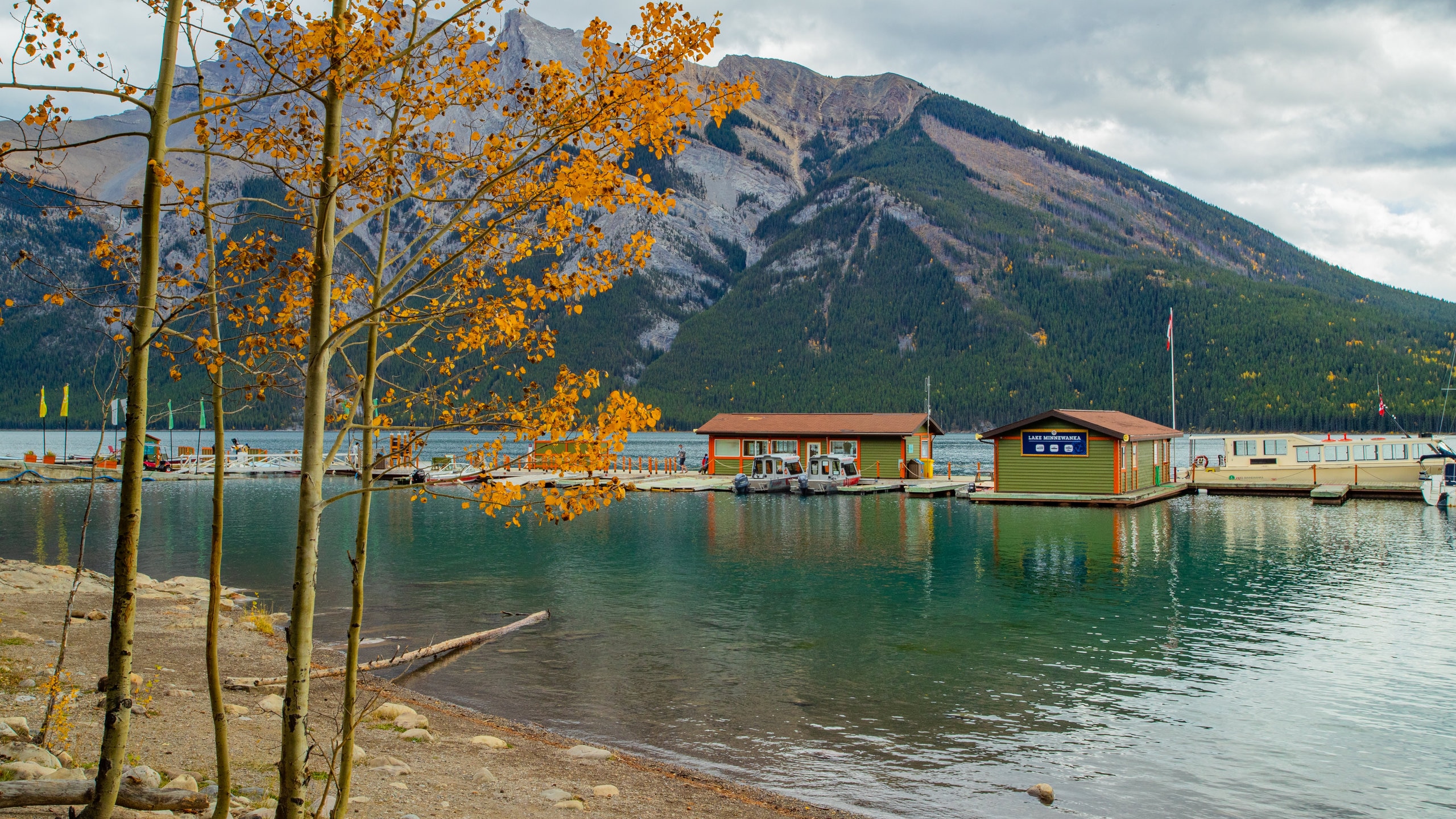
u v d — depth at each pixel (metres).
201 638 17.00
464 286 6.27
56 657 13.67
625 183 6.03
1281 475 53.59
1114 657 17.23
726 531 37.50
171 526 39.53
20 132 5.23
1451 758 12.14
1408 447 51.56
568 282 6.13
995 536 35.53
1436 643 18.17
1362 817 10.38
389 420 6.09
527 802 9.51
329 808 8.37
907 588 24.41
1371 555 30.08
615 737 12.95
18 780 6.14
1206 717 13.83
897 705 14.39
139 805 6.45
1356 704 14.41
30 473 64.19
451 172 6.24
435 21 6.23
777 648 17.97
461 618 20.66
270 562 29.27
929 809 10.55
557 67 6.10
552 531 37.94
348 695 5.91
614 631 19.44
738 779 11.38
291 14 5.94
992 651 17.67
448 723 12.91
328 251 5.80
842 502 51.19
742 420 66.19
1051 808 10.62
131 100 5.41
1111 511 44.88
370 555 30.97
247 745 10.29
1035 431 50.28
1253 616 20.77
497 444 5.88
